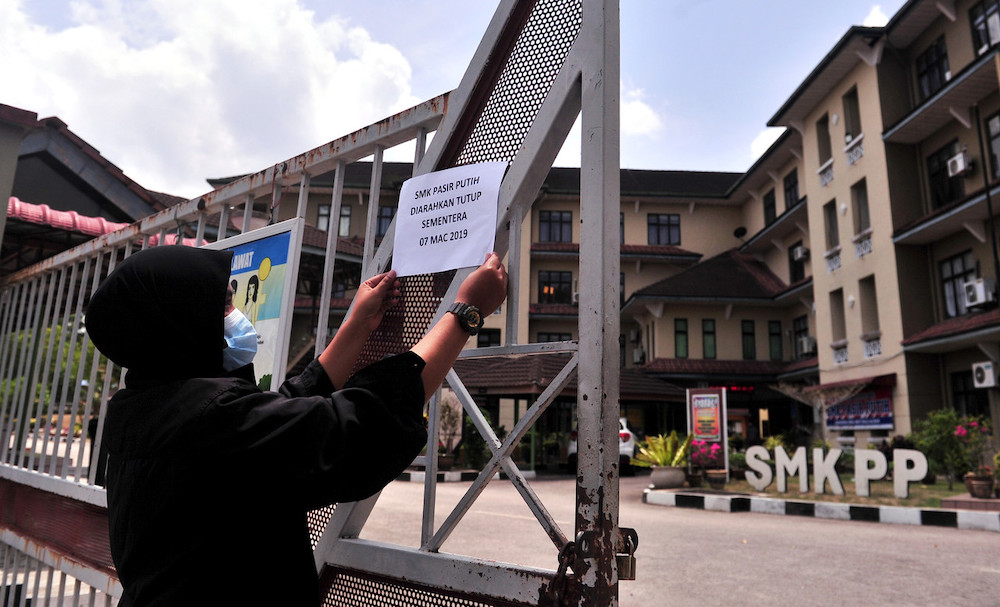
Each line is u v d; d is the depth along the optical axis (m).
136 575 0.86
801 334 23.77
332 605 1.53
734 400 24.81
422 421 0.91
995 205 12.88
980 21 14.09
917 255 15.78
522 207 1.38
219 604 0.82
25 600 3.05
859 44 16.59
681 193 27.97
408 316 1.50
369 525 7.21
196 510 0.83
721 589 4.50
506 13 1.46
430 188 1.52
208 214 2.36
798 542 6.49
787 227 23.47
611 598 1.05
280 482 0.82
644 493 10.60
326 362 1.22
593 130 1.21
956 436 11.18
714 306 25.06
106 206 7.57
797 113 20.34
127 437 0.91
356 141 1.77
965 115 14.28
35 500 2.90
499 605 1.17
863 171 17.06
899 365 15.30
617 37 1.27
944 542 6.54
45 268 3.46
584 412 1.11
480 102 1.50
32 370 3.55
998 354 13.09
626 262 28.23
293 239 1.77
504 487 12.52
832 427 17.98
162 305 0.91
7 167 4.19
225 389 0.88
